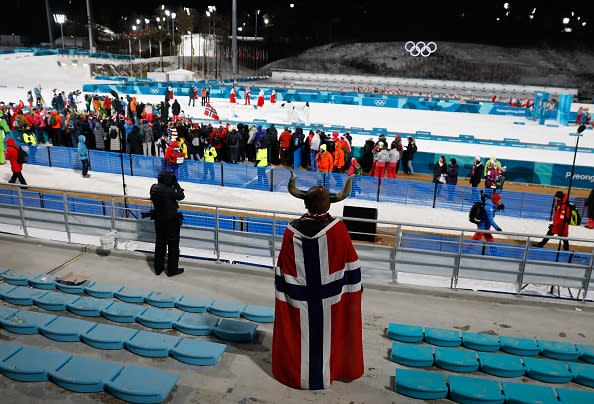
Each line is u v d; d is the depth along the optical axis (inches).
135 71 2738.7
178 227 298.5
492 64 3767.2
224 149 831.1
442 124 1424.7
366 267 318.3
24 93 1614.2
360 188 700.0
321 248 171.9
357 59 4008.4
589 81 3563.0
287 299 177.2
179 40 3828.7
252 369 205.8
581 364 214.7
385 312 270.5
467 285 382.0
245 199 671.1
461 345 233.9
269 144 820.0
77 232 369.7
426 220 618.8
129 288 274.1
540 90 2780.5
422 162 884.0
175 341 218.8
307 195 169.9
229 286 293.9
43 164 806.5
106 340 216.7
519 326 260.5
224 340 228.1
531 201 647.1
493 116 1667.1
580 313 277.1
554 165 839.1
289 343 179.8
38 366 193.9
